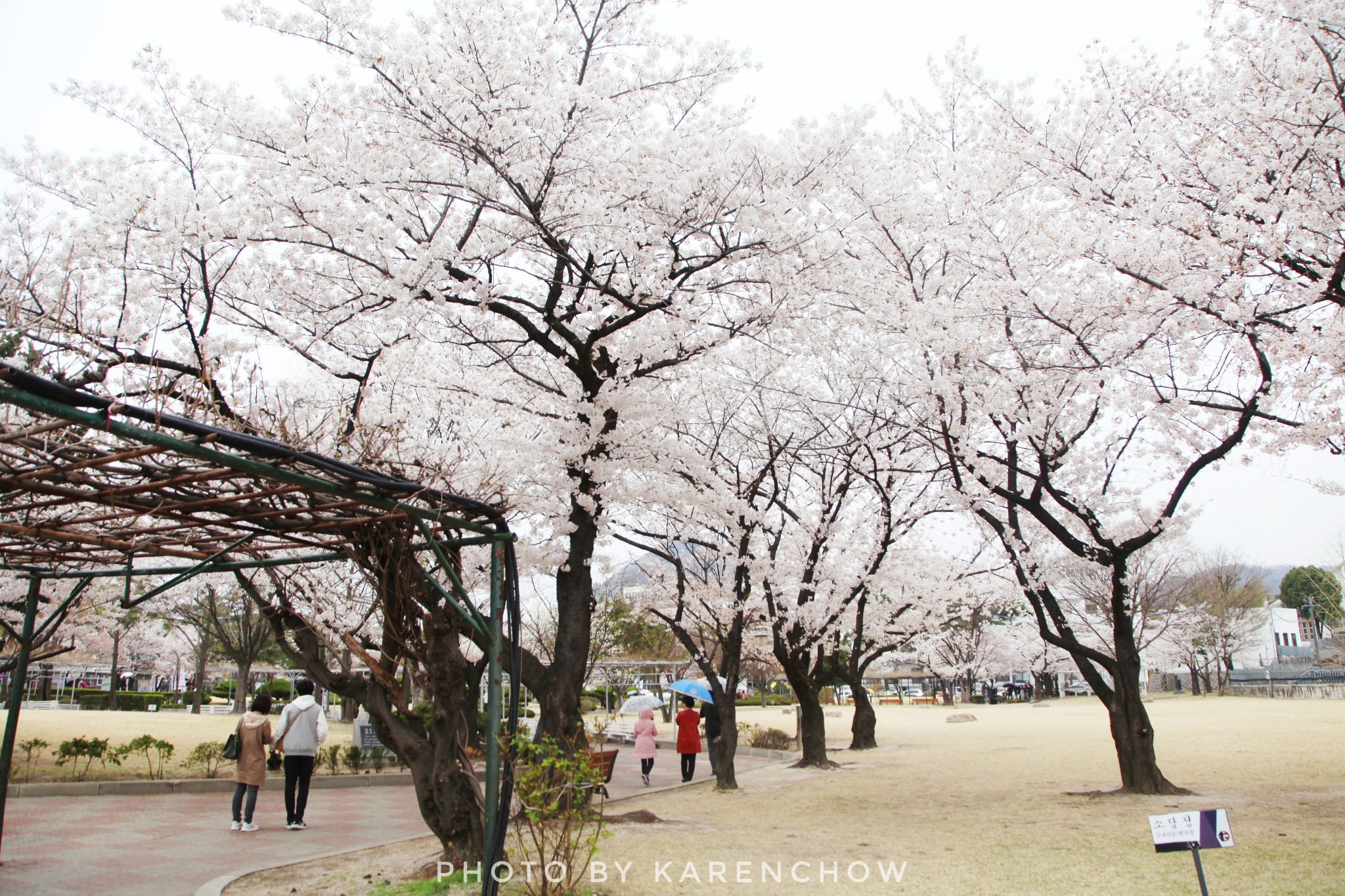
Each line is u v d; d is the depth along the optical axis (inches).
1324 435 303.1
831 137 309.9
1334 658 1854.1
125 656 1530.5
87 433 148.3
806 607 549.3
